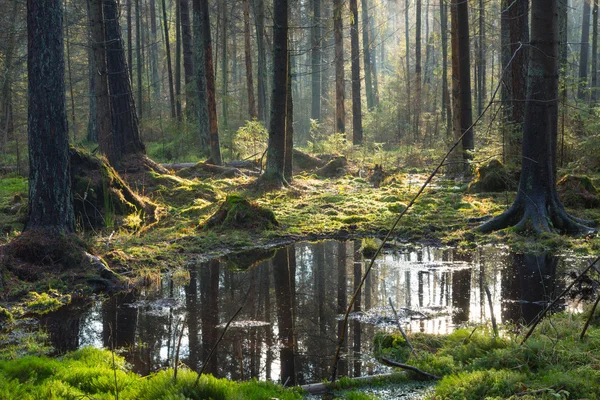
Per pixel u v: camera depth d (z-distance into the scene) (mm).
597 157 16906
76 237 9555
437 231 12414
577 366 4660
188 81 27984
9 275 8562
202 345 6371
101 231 12141
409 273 9344
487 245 11164
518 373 4508
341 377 5273
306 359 5867
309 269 9914
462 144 19641
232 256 11039
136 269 9797
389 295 8102
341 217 14094
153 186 16219
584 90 18453
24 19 26047
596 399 3998
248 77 29297
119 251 10336
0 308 7453
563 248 10523
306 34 43250
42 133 9320
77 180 12672
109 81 17422
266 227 13016
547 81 11336
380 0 58688
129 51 30844
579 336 5426
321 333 6688
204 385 4504
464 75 19406
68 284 8742
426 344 5941
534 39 11258
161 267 10109
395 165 24594
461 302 7641
